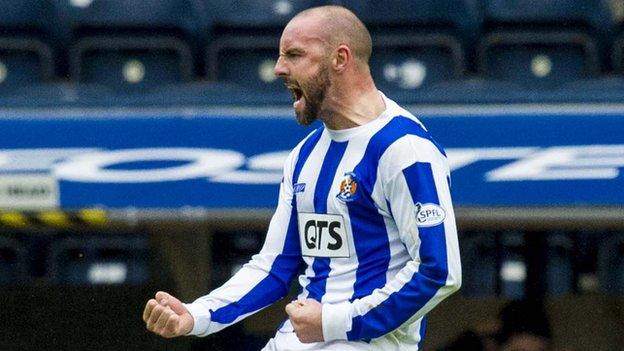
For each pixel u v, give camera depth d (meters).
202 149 17.56
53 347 20.91
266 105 17.69
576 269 20.62
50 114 17.58
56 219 17.64
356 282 10.30
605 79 22.20
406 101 17.64
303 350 10.53
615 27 23.80
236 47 23.52
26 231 21.20
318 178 10.41
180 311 10.46
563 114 17.39
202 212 17.59
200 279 20.28
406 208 9.89
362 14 23.91
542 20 23.64
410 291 9.77
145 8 23.88
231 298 10.82
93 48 23.34
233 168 17.56
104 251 21.22
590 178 17.39
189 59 23.23
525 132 17.42
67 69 23.53
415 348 10.70
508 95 17.58
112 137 17.59
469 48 23.70
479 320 20.48
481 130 17.48
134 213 17.59
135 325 20.78
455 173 17.50
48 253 21.25
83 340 20.84
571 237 20.61
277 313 20.52
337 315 9.97
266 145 17.53
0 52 23.16
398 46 23.23
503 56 23.47
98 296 20.83
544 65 23.36
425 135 10.13
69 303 20.86
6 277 21.17
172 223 17.62
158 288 20.58
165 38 23.41
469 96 17.61
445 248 9.75
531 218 17.48
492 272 20.72
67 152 17.58
